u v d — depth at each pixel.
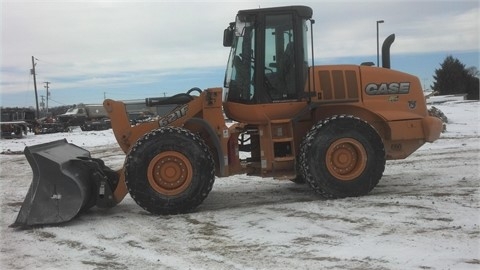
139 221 6.22
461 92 67.94
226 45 7.74
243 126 7.61
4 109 41.53
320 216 6.02
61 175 6.07
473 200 6.53
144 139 6.46
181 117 6.95
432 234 5.02
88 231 5.80
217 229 5.72
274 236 5.29
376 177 7.02
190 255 4.78
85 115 50.16
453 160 10.96
